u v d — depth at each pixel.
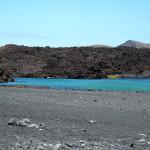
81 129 19.33
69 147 13.68
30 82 98.75
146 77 140.12
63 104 34.78
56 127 19.66
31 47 174.50
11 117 23.81
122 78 137.25
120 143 15.41
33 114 25.62
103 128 20.14
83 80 120.75
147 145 14.94
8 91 53.97
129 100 43.44
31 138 15.72
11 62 156.50
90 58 160.38
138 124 22.50
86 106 33.69
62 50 172.50
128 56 160.62
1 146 13.48
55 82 102.06
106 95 51.56
